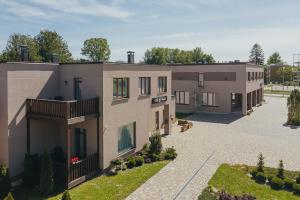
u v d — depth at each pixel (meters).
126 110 22.50
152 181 18.45
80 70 20.75
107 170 20.33
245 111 44.22
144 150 24.22
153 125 28.45
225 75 45.16
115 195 16.48
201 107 47.31
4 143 18.27
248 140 28.97
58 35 80.44
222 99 45.66
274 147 26.42
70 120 17.42
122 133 22.52
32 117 18.77
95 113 19.55
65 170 17.38
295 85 95.62
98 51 101.00
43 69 20.48
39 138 20.19
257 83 53.81
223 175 19.34
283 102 60.84
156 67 27.14
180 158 23.11
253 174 19.12
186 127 33.59
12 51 67.88
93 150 20.41
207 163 21.83
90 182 18.38
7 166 18.20
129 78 22.78
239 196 15.28
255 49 158.62
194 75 47.47
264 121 39.28
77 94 21.14
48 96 20.98
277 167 20.91
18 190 17.44
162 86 29.06
